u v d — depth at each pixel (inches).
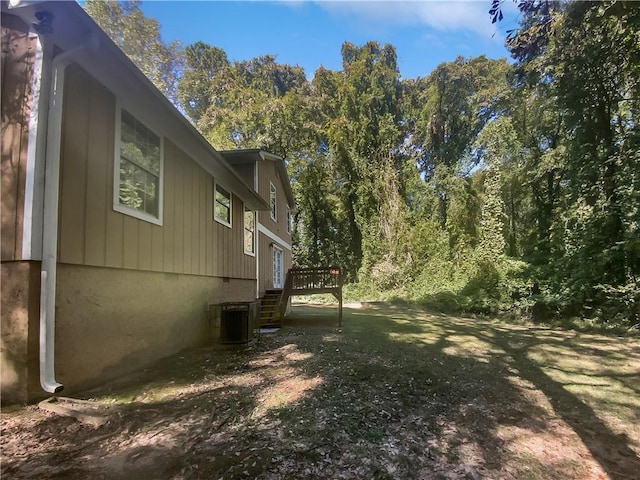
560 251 574.2
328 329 363.9
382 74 1089.4
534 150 697.0
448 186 877.8
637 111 419.5
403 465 105.7
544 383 198.1
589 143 475.2
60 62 145.3
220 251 325.7
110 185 176.2
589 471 107.6
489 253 687.1
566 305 473.1
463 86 949.2
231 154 439.8
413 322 444.5
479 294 599.8
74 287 152.8
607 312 421.7
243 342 269.9
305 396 157.9
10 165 139.9
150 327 209.8
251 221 432.5
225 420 130.1
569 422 145.3
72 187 152.1
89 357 160.1
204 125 947.3
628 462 113.8
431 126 1000.2
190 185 266.5
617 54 412.2
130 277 191.6
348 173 1042.1
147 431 118.5
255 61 1215.6
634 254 409.1
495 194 719.1
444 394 172.7
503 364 238.5
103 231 170.1
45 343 134.8
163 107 192.7
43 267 136.1
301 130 1051.3
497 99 764.6
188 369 198.2
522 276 586.6
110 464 96.9
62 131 147.8
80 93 158.4
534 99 636.1
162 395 153.6
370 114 1059.3
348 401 154.3
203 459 102.2
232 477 93.7
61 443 107.2
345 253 1046.4
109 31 697.6
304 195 1065.5
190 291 264.1
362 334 333.1
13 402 131.8
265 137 963.3
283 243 613.0
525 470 106.7
